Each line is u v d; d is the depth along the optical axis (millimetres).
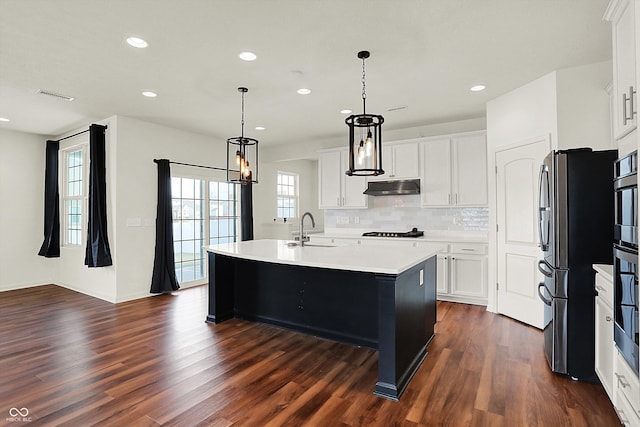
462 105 4250
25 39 2609
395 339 2262
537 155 3457
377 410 2107
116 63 3027
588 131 3113
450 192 4770
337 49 2797
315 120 4887
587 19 2387
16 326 3670
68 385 2412
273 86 3578
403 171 5125
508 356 2857
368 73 3271
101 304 4539
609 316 2078
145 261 4961
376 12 2293
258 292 3699
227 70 3182
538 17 2363
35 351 3004
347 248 3354
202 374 2570
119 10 2242
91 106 4234
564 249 2473
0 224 5379
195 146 5621
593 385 2379
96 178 4652
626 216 1682
